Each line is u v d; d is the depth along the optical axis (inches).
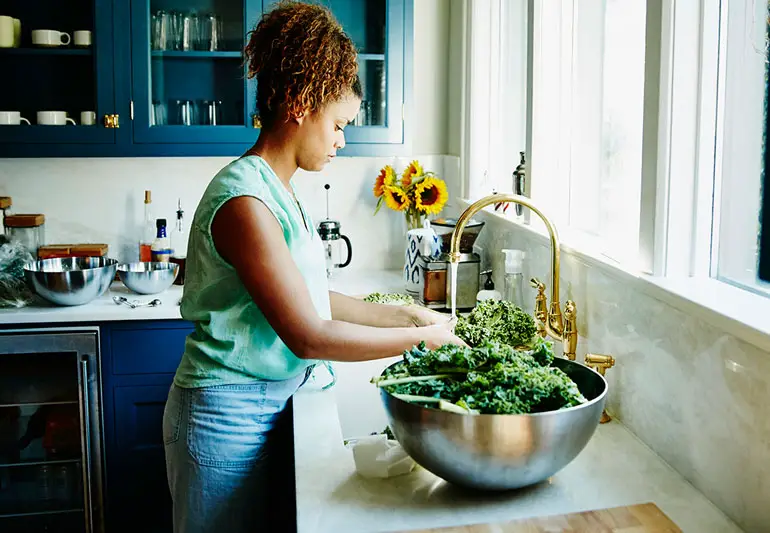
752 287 58.0
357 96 66.8
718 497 51.8
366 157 140.6
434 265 109.5
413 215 130.9
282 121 65.0
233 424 67.5
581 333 74.9
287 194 66.4
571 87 90.4
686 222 61.1
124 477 116.1
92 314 111.1
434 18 140.6
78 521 117.1
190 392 68.0
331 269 134.6
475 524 47.4
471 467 48.8
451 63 139.6
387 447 56.2
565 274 78.9
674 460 57.3
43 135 120.4
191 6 122.3
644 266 63.2
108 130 121.4
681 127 60.0
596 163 83.7
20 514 116.0
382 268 143.3
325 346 59.2
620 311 66.3
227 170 63.3
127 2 119.6
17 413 114.6
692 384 54.8
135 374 114.0
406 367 54.9
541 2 91.0
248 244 59.8
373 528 47.8
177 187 135.6
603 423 66.3
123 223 135.3
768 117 56.8
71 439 115.1
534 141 92.4
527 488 53.5
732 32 58.6
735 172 59.3
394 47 126.7
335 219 141.5
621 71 77.9
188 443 67.9
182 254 136.3
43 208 133.7
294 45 62.2
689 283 59.2
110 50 120.2
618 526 46.9
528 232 91.6
